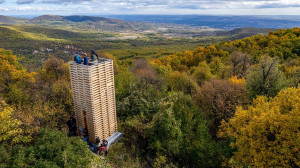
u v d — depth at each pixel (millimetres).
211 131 19000
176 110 15492
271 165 10297
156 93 18922
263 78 23266
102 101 11891
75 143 9523
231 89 19734
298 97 12492
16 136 9641
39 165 7566
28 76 22688
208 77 33312
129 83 19062
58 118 14250
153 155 13531
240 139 11852
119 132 14008
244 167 12023
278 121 10719
